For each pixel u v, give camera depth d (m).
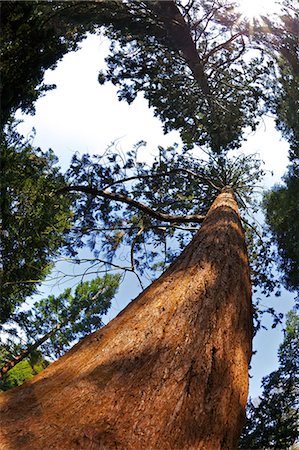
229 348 2.97
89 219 11.23
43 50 9.21
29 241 7.27
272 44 10.55
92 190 10.22
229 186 10.56
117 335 2.79
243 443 7.90
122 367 2.42
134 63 12.17
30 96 8.99
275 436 7.93
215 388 2.51
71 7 9.91
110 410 2.06
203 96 11.63
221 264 4.07
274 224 10.98
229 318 3.28
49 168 8.80
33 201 7.32
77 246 11.13
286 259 11.28
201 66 11.45
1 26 8.32
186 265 3.97
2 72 8.28
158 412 2.14
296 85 9.73
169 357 2.57
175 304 3.19
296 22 9.91
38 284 8.14
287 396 8.80
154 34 11.81
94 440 1.86
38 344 10.51
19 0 8.39
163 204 11.99
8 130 7.61
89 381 2.28
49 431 1.88
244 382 2.82
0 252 7.06
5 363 10.18
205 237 4.85
